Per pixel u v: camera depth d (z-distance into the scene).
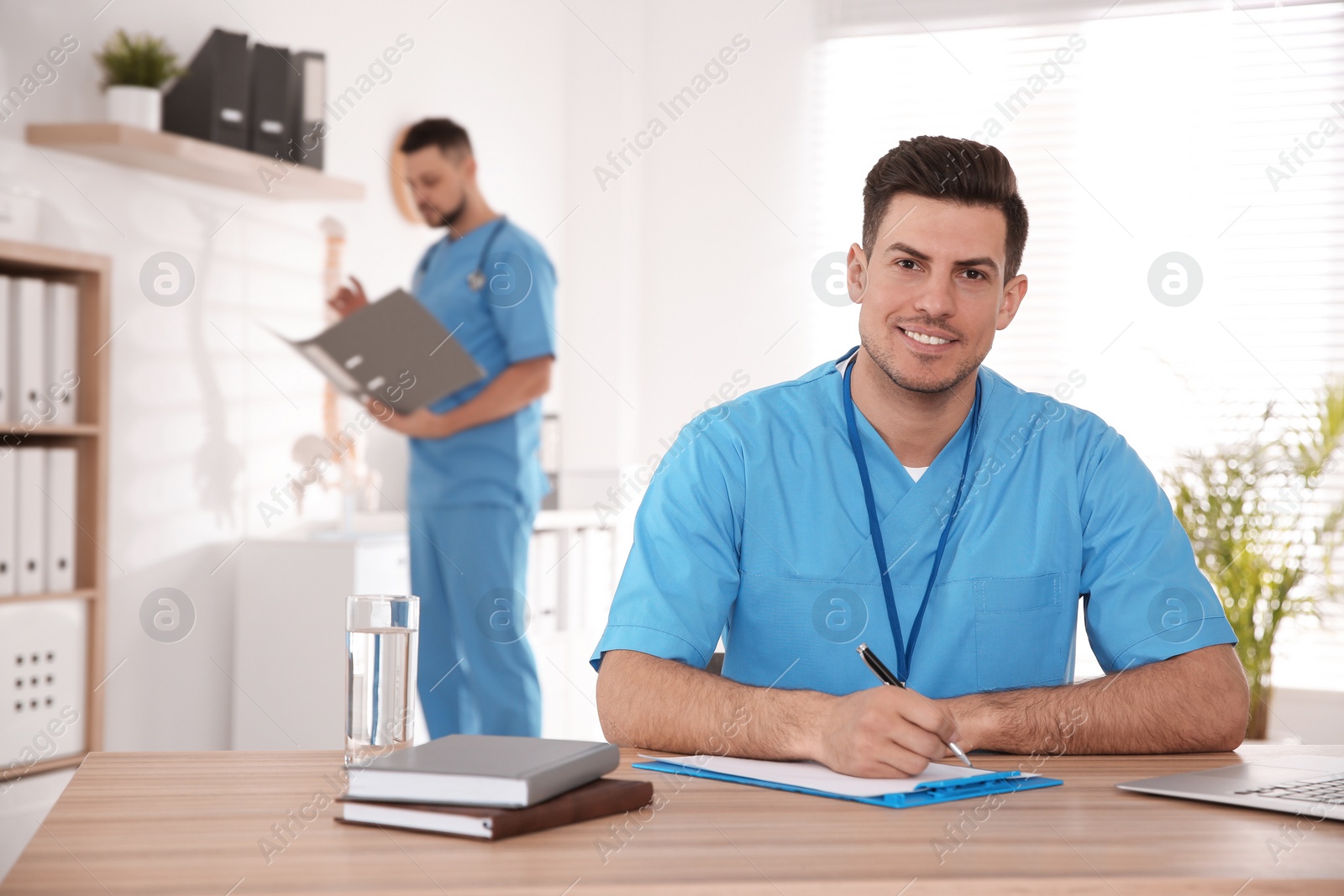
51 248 2.03
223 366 2.54
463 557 2.78
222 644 2.54
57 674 2.06
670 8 3.72
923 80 3.46
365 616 0.82
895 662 1.21
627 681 1.02
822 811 0.74
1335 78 3.06
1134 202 3.19
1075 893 0.60
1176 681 1.01
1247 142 3.12
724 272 3.69
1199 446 3.07
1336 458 2.93
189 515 2.46
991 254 1.16
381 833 0.68
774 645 1.21
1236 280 3.11
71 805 0.75
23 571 2.03
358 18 2.94
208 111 2.37
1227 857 0.64
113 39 2.28
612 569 3.56
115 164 2.29
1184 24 3.18
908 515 1.23
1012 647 1.21
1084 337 3.19
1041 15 3.32
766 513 1.22
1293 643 2.99
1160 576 1.18
